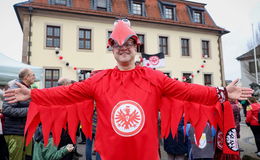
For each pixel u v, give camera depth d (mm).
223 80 19078
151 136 1607
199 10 19828
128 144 1581
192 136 3387
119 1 17547
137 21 16703
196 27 18406
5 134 2973
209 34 19328
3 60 6324
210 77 18953
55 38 14562
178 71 17594
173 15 18781
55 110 1843
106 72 1841
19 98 1788
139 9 17938
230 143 1969
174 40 17859
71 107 1863
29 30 13766
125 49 1794
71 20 14867
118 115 1624
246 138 7637
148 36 17000
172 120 1820
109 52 15500
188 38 18422
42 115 1820
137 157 1566
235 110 5254
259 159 4426
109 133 1620
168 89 1802
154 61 9062
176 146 3523
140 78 1749
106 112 1664
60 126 1845
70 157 3209
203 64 18609
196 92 1813
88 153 3900
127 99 1648
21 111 2912
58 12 14492
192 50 18406
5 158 2891
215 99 1856
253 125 5414
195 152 3352
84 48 15211
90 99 1866
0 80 5922
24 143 3057
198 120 1861
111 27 15805
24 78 3225
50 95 1821
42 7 14000
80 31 15250
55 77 14281
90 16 15273
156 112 1717
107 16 15500
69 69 14438
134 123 1602
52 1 14977
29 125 1800
